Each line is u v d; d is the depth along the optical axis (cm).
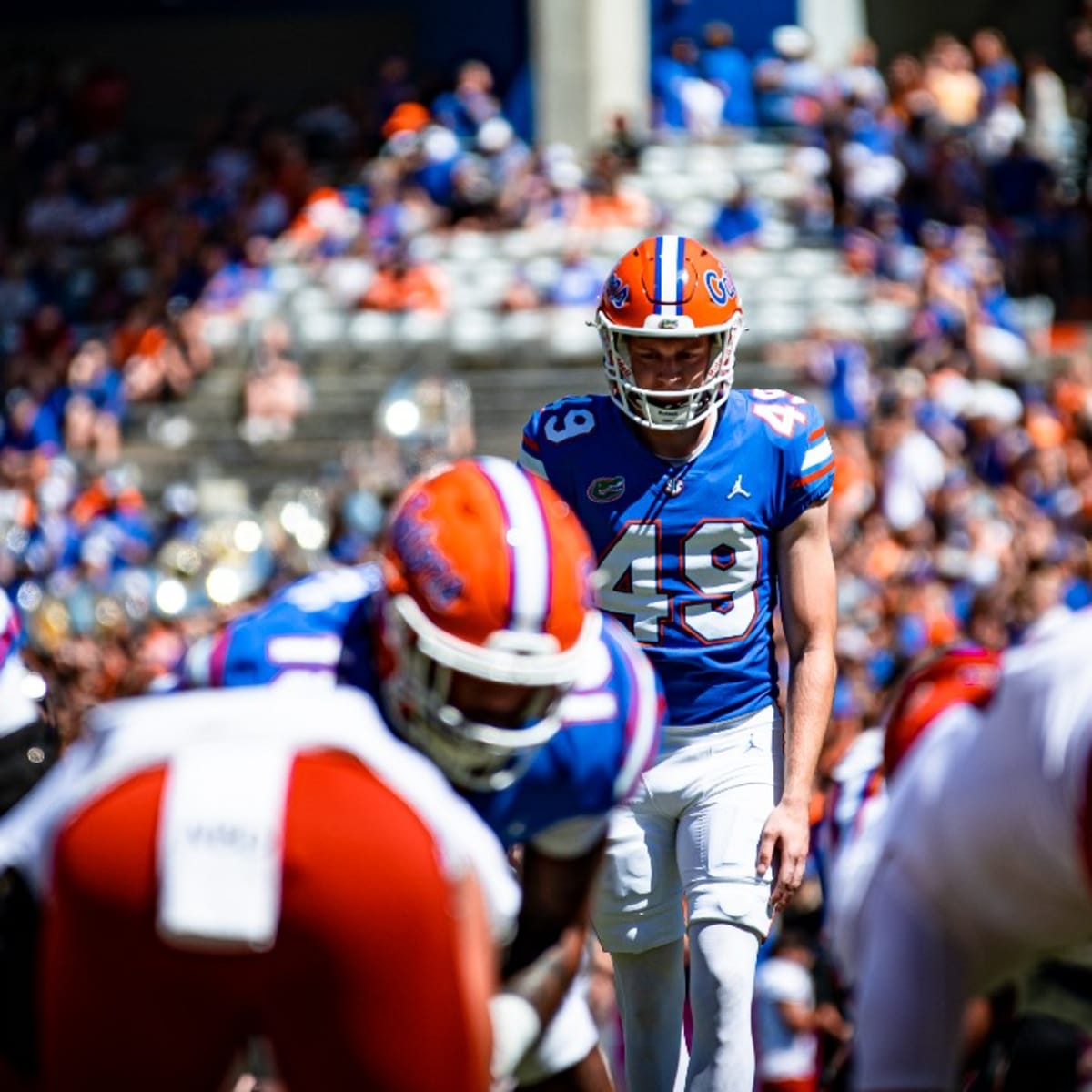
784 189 7312
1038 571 3459
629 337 1476
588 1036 1247
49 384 6888
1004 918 989
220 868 855
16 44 9438
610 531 1534
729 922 1495
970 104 7544
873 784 1229
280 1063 879
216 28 9375
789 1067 1783
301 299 6962
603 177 7169
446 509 999
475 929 892
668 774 1541
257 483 6450
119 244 7575
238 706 895
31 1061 988
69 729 3806
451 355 6662
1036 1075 1286
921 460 4866
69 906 873
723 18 8531
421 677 998
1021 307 6788
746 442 1531
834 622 1548
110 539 5578
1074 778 928
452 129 7644
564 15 7656
